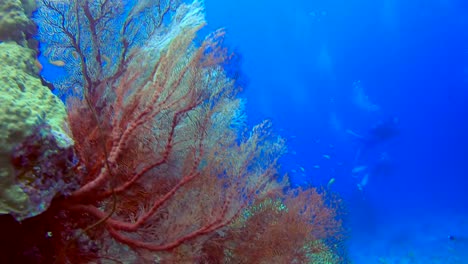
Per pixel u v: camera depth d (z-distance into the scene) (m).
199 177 3.11
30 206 2.16
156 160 2.94
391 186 31.38
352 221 23.05
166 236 2.73
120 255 2.76
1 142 2.09
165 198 2.64
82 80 4.01
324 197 5.09
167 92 2.81
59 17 3.92
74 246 2.61
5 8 3.39
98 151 2.84
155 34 3.85
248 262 3.86
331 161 31.58
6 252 2.39
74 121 3.04
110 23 4.12
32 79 2.83
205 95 3.18
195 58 3.02
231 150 3.62
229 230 3.76
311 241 4.68
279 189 4.05
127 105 2.83
